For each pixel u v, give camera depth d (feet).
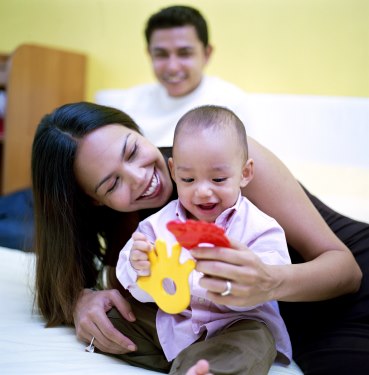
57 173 3.28
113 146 3.14
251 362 2.43
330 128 6.85
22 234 5.79
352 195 7.43
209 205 2.75
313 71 7.66
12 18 9.30
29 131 8.48
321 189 7.52
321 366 2.87
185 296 2.42
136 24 8.72
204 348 2.52
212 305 2.73
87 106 3.41
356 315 3.07
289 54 7.77
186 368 2.47
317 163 7.38
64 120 3.31
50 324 3.44
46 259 3.46
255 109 7.19
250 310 2.73
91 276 3.67
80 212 3.51
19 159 8.43
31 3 9.17
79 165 3.23
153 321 3.00
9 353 2.87
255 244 2.71
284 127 7.05
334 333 3.02
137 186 3.15
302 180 7.55
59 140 3.26
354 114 6.74
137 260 2.54
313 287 2.63
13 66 8.26
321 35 7.56
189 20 6.69
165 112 7.05
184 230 2.18
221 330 2.70
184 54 6.72
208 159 2.64
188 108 6.65
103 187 3.17
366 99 6.84
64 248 3.40
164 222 2.99
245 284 2.21
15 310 3.70
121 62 8.88
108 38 8.89
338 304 3.16
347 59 7.46
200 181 2.70
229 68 8.16
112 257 3.82
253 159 3.18
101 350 3.03
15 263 4.73
